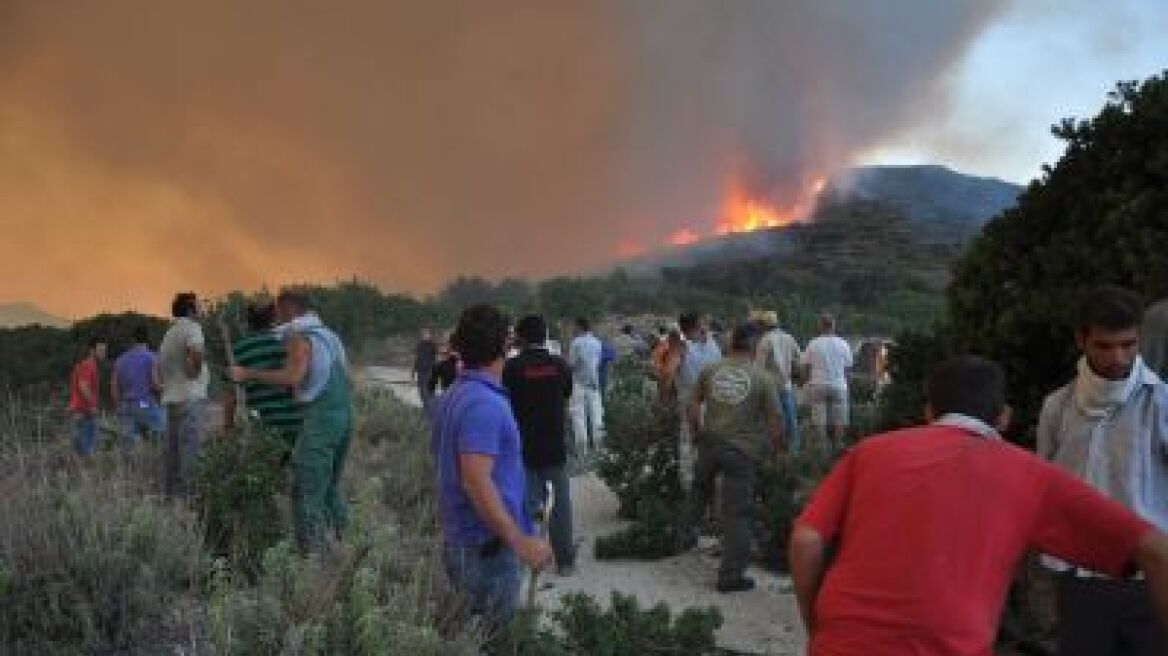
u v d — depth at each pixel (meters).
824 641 3.00
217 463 6.74
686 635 5.99
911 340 7.20
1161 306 4.47
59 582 5.30
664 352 10.88
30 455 8.20
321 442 6.90
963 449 3.09
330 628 4.76
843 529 3.16
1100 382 4.05
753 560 8.73
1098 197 6.05
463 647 4.68
